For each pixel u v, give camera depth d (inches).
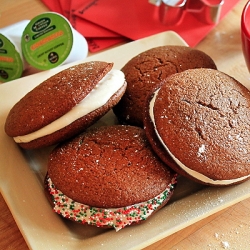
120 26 18.4
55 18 15.8
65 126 12.5
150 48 16.6
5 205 13.1
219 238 12.6
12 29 16.8
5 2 19.6
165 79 13.4
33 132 12.6
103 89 12.9
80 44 16.6
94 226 11.9
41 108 12.4
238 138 12.1
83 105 12.5
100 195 11.7
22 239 12.4
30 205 12.3
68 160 12.4
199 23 18.7
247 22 14.7
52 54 16.0
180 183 13.3
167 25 18.6
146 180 12.0
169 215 12.1
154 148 12.4
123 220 11.7
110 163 12.2
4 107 14.5
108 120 14.9
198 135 11.9
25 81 15.2
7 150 13.6
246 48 14.4
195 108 12.2
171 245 12.4
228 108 12.5
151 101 13.0
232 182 12.2
